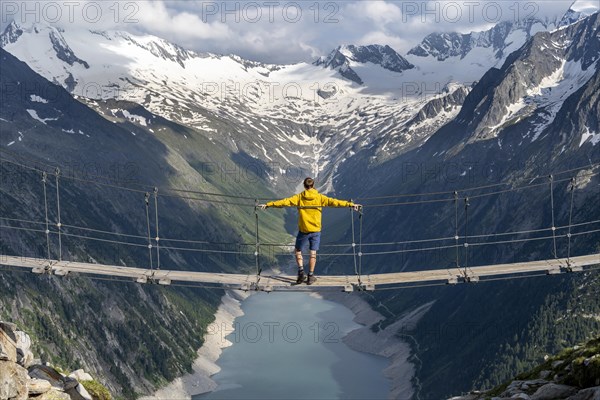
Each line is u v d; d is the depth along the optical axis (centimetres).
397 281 3600
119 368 19275
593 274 19812
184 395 19662
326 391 18662
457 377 18825
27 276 19538
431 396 18588
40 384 2945
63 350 17875
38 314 18350
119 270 3669
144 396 19000
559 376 3738
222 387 19550
